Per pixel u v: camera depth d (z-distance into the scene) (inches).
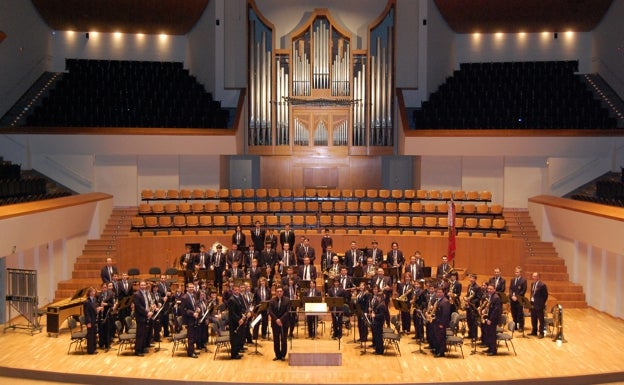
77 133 1052.5
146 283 657.6
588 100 1153.4
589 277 844.0
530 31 1230.3
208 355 645.9
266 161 1141.1
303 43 1107.3
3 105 1090.1
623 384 600.1
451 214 882.8
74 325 657.6
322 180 1137.4
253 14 1140.5
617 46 1151.6
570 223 865.5
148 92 1178.0
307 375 589.9
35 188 945.5
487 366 615.8
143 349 647.1
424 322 673.0
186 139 1062.4
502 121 1138.0
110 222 994.7
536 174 1070.4
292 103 1107.3
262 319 694.5
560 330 696.4
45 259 839.7
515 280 724.7
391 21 1155.9
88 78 1186.6
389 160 1169.4
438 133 1058.7
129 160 1071.6
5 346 675.4
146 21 1203.2
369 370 599.5
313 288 684.1
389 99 1119.0
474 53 1245.1
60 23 1212.5
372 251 810.2
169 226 948.6
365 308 660.7
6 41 1079.6
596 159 1056.8
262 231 865.5
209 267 798.5
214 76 1170.6
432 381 575.5
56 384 592.4
